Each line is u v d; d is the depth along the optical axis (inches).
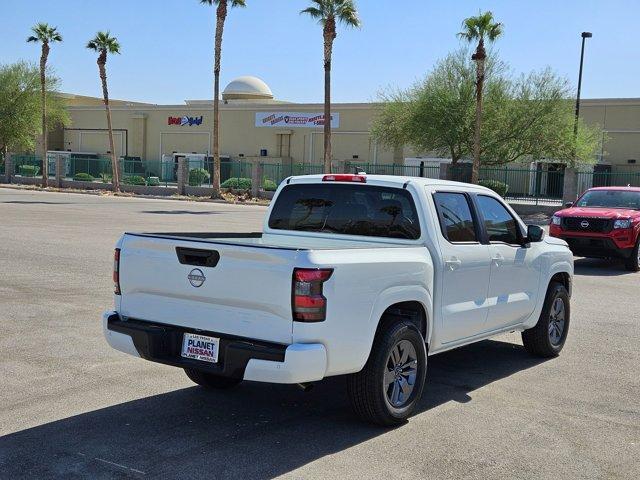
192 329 207.8
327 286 189.8
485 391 257.8
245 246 194.1
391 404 216.4
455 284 243.4
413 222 237.8
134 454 189.9
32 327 331.0
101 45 1980.8
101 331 326.6
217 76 1754.4
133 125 2687.0
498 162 1670.8
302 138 2367.1
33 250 609.3
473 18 1386.6
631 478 184.4
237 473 179.2
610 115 1870.1
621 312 421.4
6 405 226.7
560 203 1502.2
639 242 615.8
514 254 278.1
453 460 192.1
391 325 214.2
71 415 219.0
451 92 1674.5
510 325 282.8
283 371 185.8
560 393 257.3
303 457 190.9
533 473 185.5
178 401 235.5
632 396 255.6
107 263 542.6
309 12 1514.5
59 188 2098.9
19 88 2524.6
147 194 1990.7
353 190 252.1
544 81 1646.2
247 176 2265.0
